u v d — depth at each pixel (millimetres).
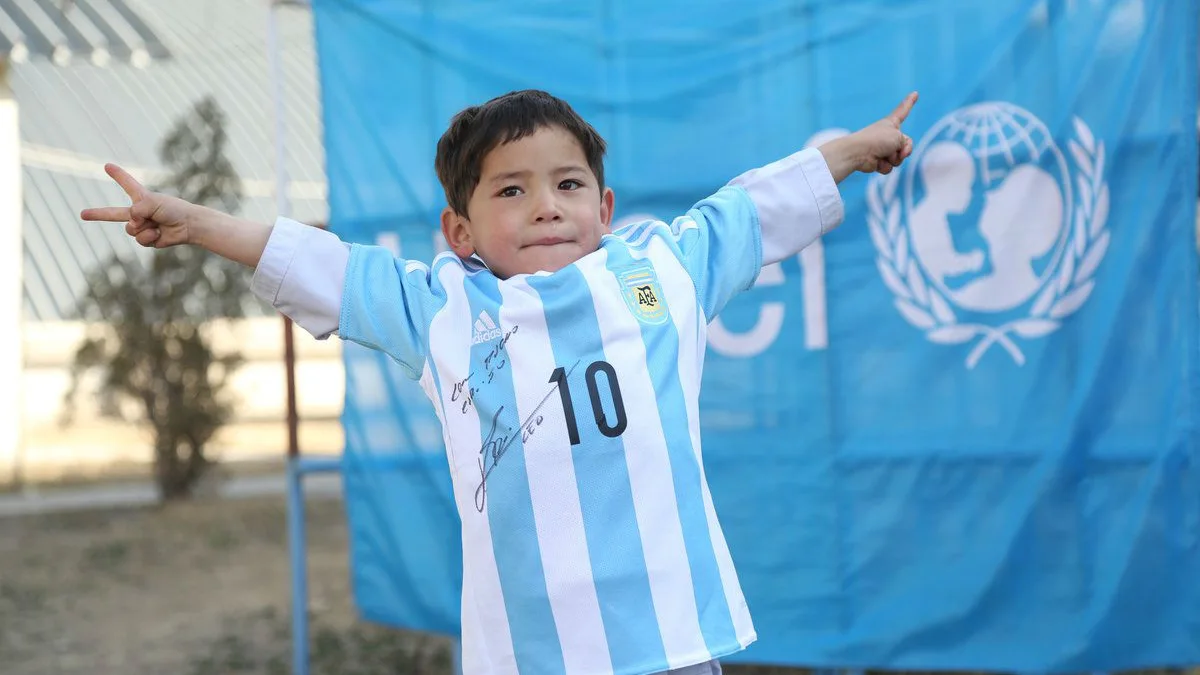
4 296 12586
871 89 3609
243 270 11586
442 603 4000
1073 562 3463
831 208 2154
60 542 9391
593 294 1858
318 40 4117
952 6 3535
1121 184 3432
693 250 2006
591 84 3842
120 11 10094
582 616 1751
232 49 10789
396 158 4039
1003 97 3496
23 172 14125
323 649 5773
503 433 1821
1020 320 3490
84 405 16312
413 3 4016
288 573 7984
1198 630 3410
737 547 3717
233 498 11508
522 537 1790
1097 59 3436
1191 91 3393
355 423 4137
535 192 1949
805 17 3656
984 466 3523
